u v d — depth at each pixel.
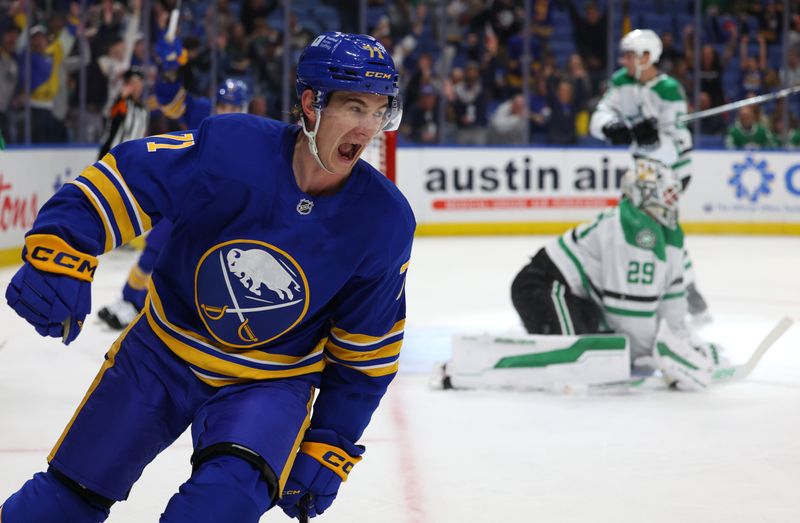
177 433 2.68
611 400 5.79
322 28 15.87
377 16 15.95
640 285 5.94
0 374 6.32
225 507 2.32
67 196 2.38
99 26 13.46
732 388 6.13
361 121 2.35
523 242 14.16
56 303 2.30
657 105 9.02
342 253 2.49
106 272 11.16
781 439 5.04
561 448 4.85
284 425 2.51
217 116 2.47
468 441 4.95
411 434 5.06
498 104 15.92
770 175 15.21
